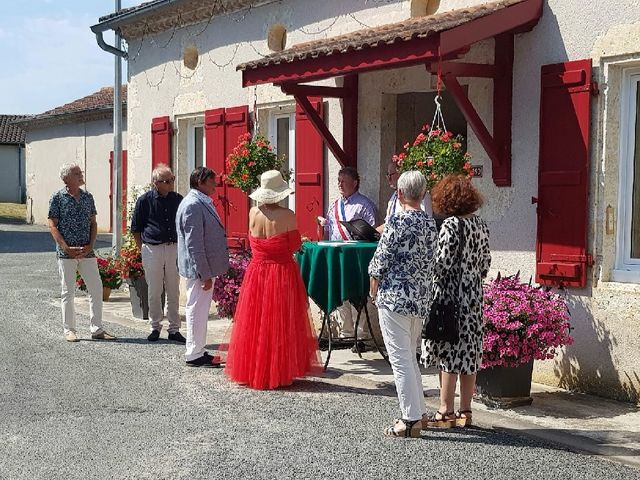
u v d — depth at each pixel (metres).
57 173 29.55
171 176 8.94
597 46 6.73
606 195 6.75
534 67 7.18
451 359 5.73
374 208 8.70
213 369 7.68
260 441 5.50
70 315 8.98
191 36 11.96
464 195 5.69
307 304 7.27
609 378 6.68
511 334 6.21
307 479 4.79
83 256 8.91
